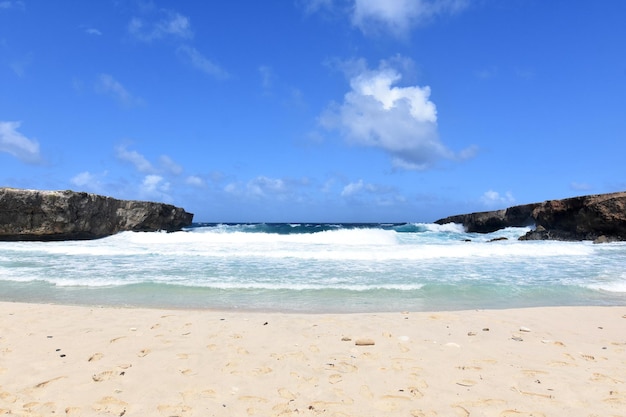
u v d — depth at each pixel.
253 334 5.52
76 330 5.67
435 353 4.74
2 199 19.97
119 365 4.30
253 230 36.03
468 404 3.43
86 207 22.12
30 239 20.86
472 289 9.16
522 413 3.28
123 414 3.25
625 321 6.35
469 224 37.56
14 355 4.60
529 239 25.00
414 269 11.73
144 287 9.24
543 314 6.79
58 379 3.92
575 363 4.43
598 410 3.32
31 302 7.89
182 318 6.44
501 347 5.00
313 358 4.55
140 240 20.55
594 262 13.16
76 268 11.79
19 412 3.25
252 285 9.41
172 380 3.91
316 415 3.24
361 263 12.82
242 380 3.92
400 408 3.36
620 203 20.61
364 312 7.24
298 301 8.07
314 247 16.84
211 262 12.94
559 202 24.50
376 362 4.43
